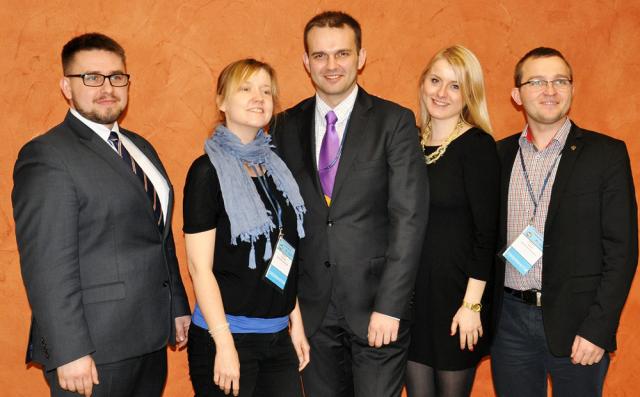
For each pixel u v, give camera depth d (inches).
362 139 89.7
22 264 73.4
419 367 97.3
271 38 111.8
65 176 74.8
